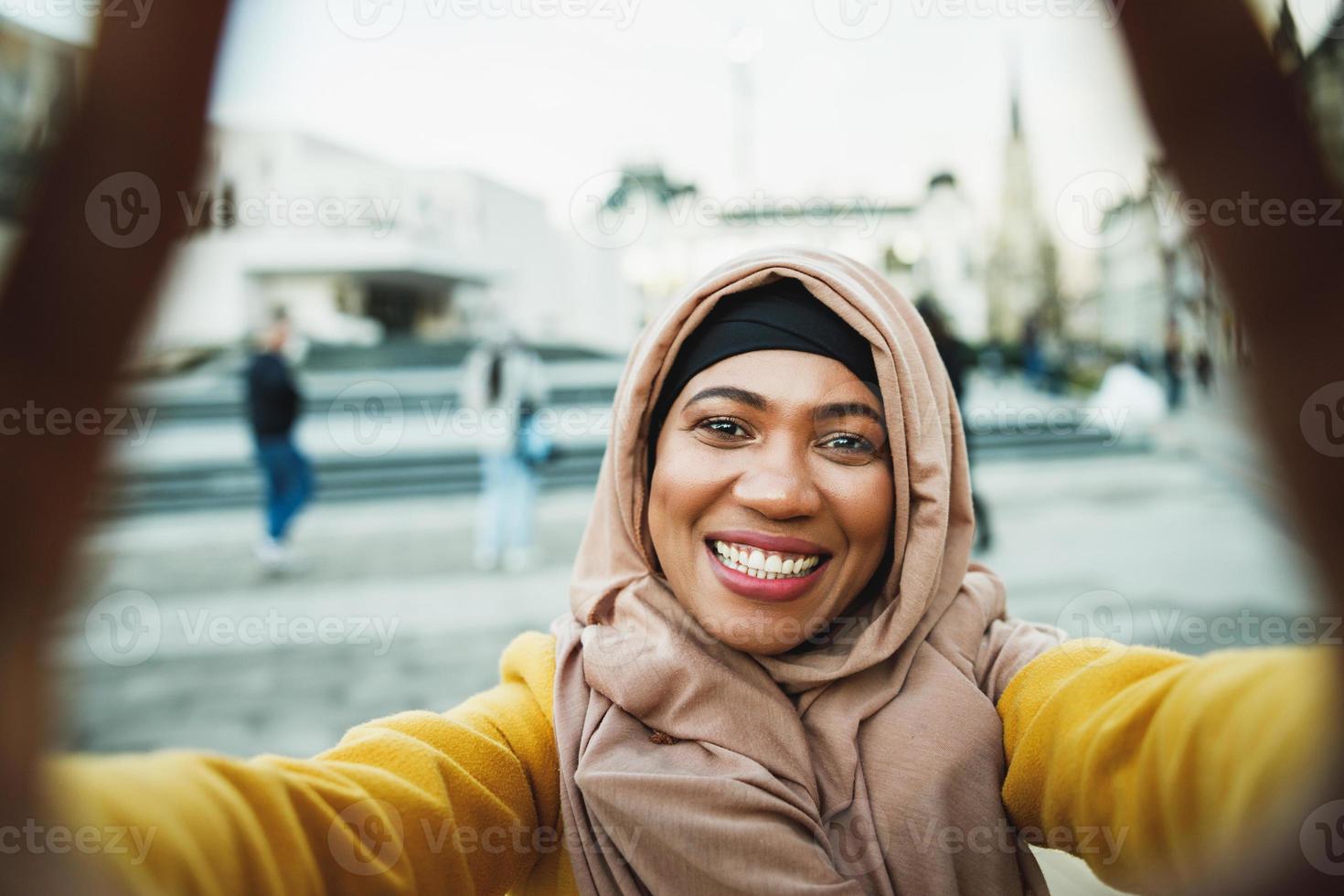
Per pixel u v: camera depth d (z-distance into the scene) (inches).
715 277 37.6
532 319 889.5
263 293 751.1
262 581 204.7
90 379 14.1
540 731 38.3
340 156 728.3
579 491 319.0
